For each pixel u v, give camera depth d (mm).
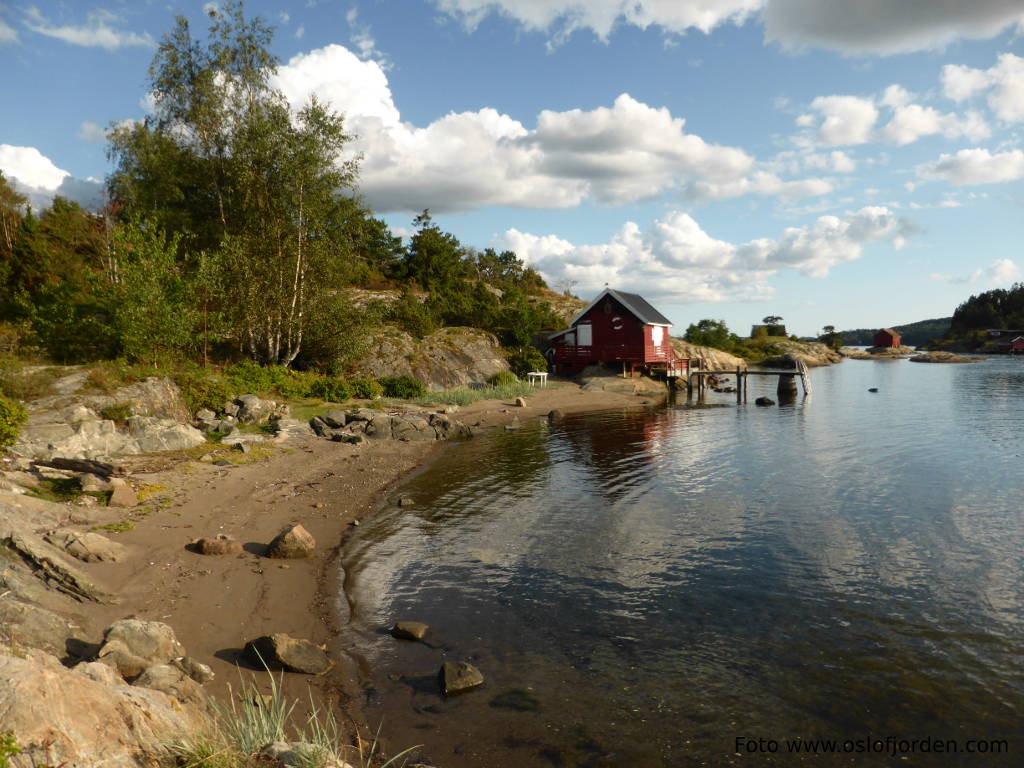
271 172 30859
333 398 30406
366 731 6895
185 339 24562
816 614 9938
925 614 9867
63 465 14211
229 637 8680
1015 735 6840
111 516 12289
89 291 26469
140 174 33250
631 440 27250
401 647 8930
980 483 18609
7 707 3941
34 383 17969
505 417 33844
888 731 6945
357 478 19031
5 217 40125
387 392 35531
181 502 14062
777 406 41531
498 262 94250
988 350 134750
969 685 7859
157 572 10242
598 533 14203
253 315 30672
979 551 12727
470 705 7457
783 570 11828
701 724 7094
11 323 27719
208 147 31969
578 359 53094
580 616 9953
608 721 7156
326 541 13383
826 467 21172
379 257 69125
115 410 18172
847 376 74688
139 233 24203
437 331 47781
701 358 54344
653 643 9047
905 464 21516
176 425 19141
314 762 5066
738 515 15547
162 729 4941
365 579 11477
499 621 9781
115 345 23812
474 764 6375
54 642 6961
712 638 9180
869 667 8320
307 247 31859
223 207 32875
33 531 10203
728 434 29000
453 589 11039
